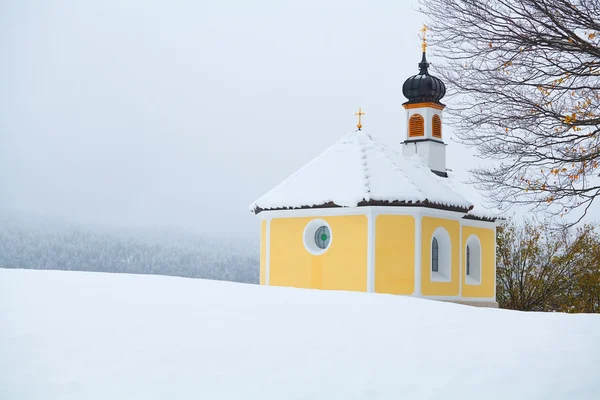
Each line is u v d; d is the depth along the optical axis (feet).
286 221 93.61
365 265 87.56
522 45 47.24
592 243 137.08
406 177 92.84
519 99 49.44
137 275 52.85
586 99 49.60
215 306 38.32
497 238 145.18
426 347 30.86
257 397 25.36
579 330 34.53
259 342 31.19
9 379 27.09
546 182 51.83
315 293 45.42
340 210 89.56
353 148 99.55
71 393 25.88
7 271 52.16
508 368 27.86
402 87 114.01
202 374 27.43
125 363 28.50
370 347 30.73
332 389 25.99
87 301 38.65
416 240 88.17
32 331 32.50
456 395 25.29
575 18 45.57
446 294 93.20
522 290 142.72
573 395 25.02
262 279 95.50
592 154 48.98
